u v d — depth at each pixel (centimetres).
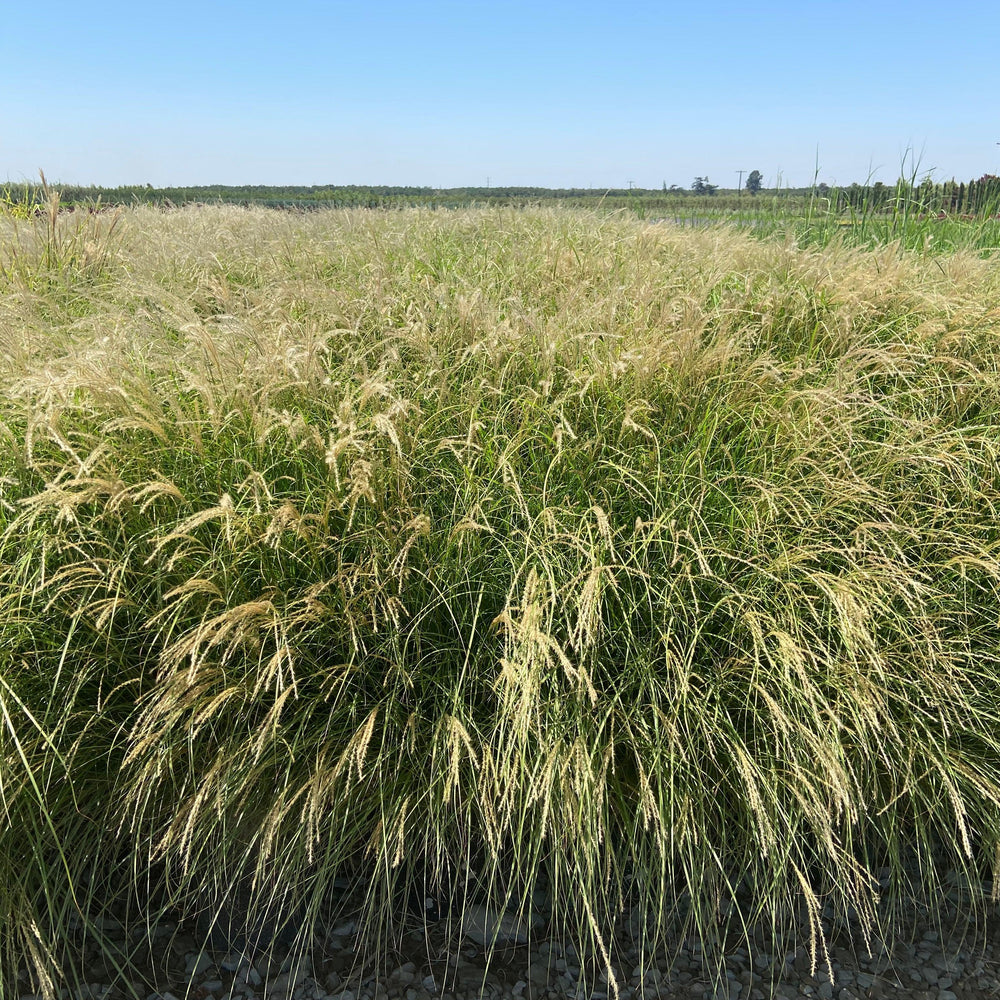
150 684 274
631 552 293
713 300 482
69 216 614
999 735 285
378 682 282
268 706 270
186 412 323
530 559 289
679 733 267
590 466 329
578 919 266
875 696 264
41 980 230
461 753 263
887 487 334
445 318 412
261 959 263
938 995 259
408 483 318
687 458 327
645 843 266
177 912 272
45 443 308
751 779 243
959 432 338
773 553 302
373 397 346
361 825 263
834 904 281
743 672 280
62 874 255
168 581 281
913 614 278
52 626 271
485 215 848
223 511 248
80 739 260
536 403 348
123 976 254
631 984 260
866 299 434
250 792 258
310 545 284
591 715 266
